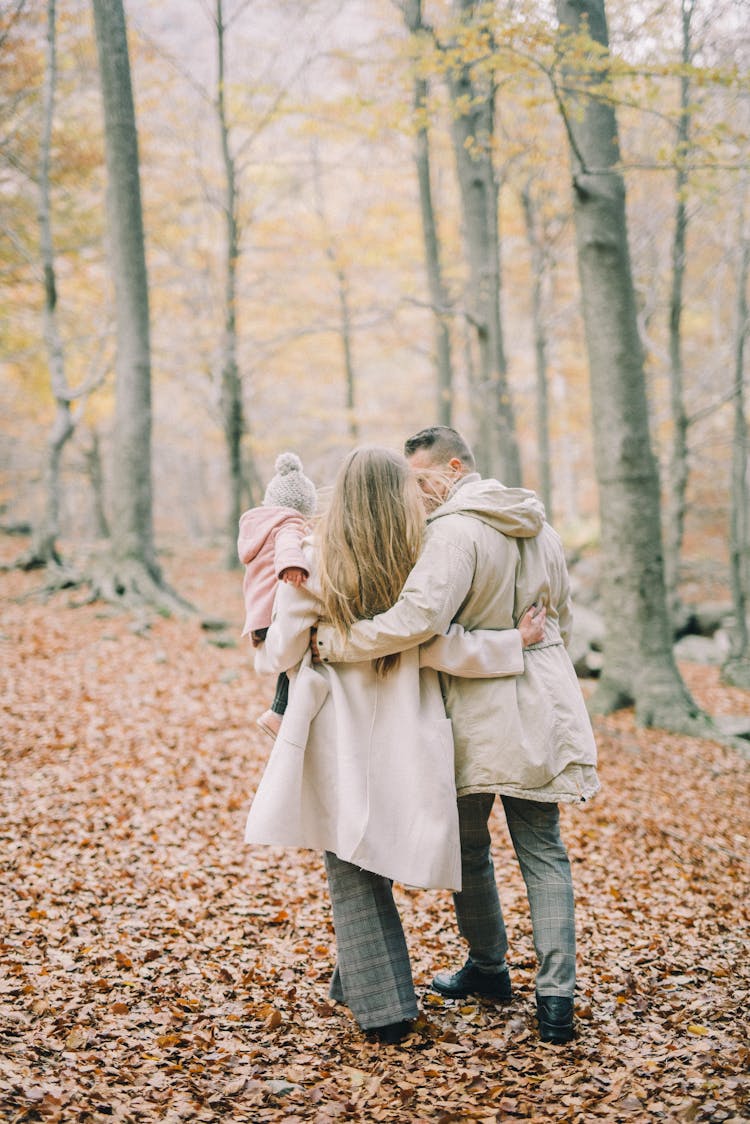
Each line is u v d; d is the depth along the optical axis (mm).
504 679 2568
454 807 2508
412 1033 2611
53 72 11148
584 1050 2449
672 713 8141
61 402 12531
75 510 37000
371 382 23453
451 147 12773
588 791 2537
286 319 17234
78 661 8414
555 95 6410
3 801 5004
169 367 16594
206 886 4117
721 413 18656
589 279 7965
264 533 2828
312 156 15859
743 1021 2654
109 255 11469
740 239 11766
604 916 3953
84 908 3707
